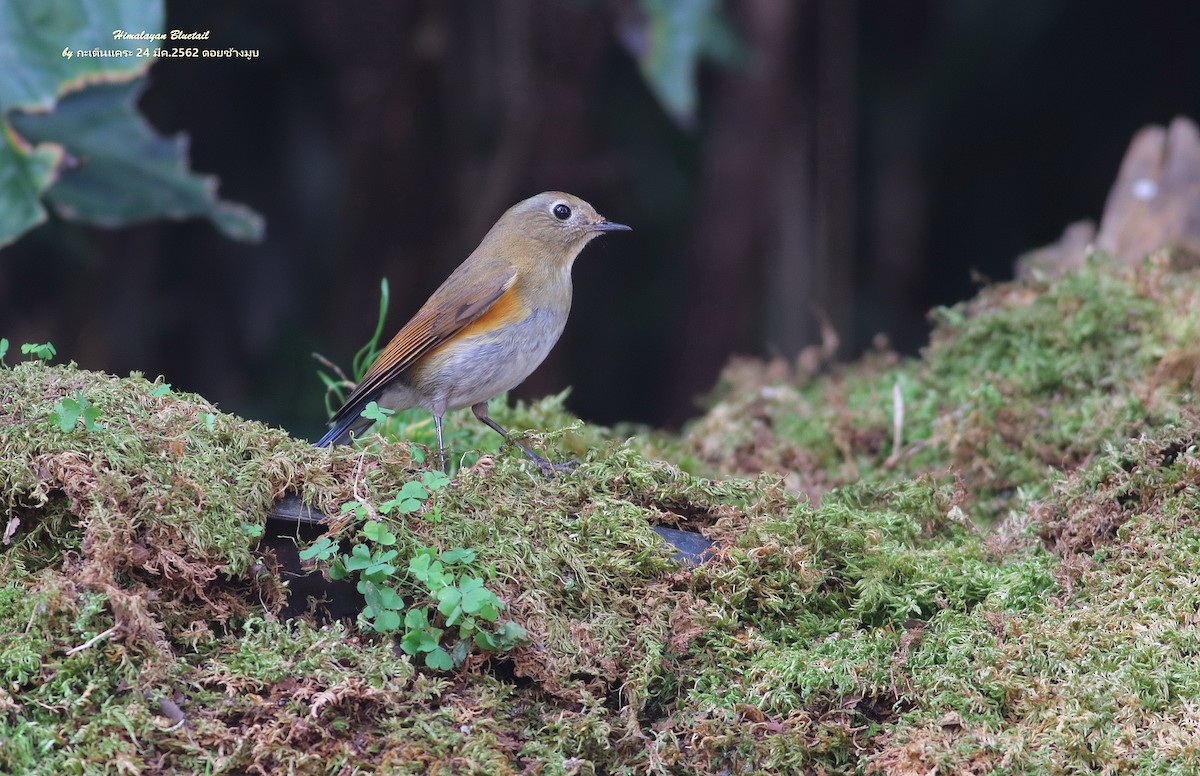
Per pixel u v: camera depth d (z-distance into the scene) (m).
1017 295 11.49
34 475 5.84
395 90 18.41
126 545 5.70
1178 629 6.20
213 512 5.91
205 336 18.11
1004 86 21.88
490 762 5.44
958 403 10.62
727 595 6.50
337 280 18.86
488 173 19.03
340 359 18.58
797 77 20.83
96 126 11.91
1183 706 5.71
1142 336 10.17
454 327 8.70
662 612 6.34
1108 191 22.50
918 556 7.16
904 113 22.16
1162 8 20.92
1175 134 14.05
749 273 20.80
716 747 5.85
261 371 18.34
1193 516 7.10
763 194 20.61
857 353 22.12
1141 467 7.51
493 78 18.84
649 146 20.70
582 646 6.04
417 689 5.69
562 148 19.31
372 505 6.20
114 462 5.90
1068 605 6.76
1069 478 8.05
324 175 18.38
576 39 18.84
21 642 5.37
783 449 10.70
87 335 17.03
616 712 6.02
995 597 6.80
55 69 10.38
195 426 6.34
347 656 5.70
